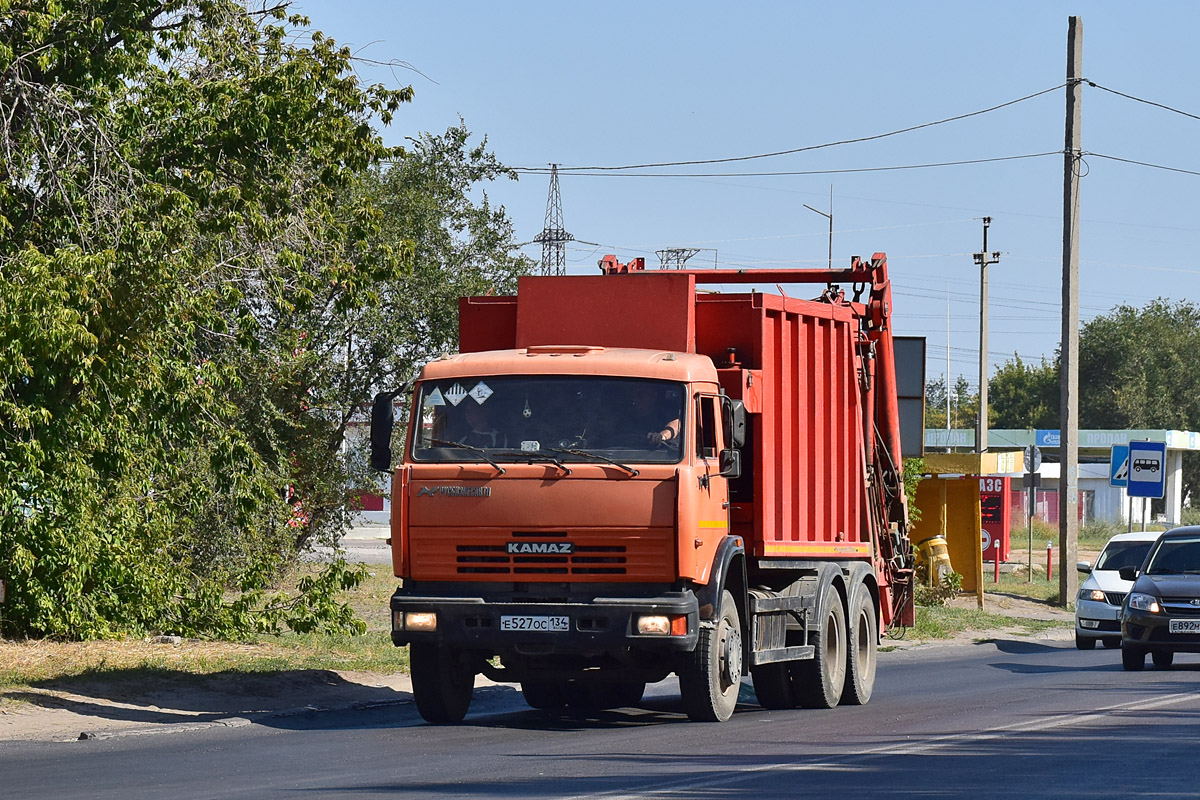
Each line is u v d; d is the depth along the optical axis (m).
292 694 35.78
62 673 37.03
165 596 46.06
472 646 29.05
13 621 43.16
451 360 30.50
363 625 47.31
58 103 41.16
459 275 67.19
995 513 105.00
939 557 71.06
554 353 30.41
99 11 42.94
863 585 38.34
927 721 31.02
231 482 45.16
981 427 123.06
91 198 41.53
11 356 37.34
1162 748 25.97
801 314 34.84
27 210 42.56
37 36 40.47
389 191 67.06
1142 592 46.50
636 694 36.91
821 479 36.03
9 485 39.94
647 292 32.50
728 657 30.58
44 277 37.41
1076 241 76.38
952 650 57.28
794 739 27.72
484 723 31.45
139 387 41.56
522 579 29.00
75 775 23.12
